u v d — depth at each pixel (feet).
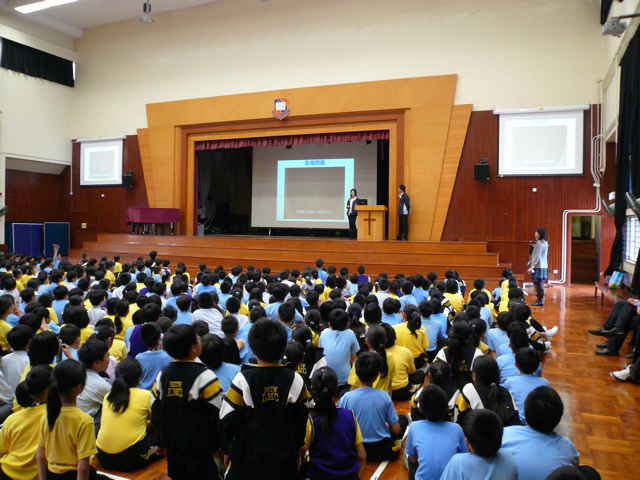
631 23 20.77
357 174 44.34
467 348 9.45
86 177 46.62
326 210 45.29
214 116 40.47
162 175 42.50
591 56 31.04
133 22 44.16
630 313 15.30
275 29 38.83
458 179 33.94
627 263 25.48
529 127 32.24
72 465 6.45
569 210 31.60
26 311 12.30
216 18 40.78
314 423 6.95
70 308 11.50
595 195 31.04
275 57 38.81
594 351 16.29
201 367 6.34
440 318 13.55
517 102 32.58
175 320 12.23
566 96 31.58
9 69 42.22
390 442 8.35
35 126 44.45
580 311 23.21
